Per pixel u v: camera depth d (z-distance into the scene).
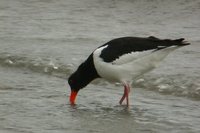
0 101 14.44
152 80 15.93
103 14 25.86
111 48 14.09
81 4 27.69
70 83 14.62
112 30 23.03
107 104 14.36
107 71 14.16
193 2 26.19
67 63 18.16
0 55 19.69
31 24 24.78
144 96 15.03
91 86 16.31
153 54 13.78
